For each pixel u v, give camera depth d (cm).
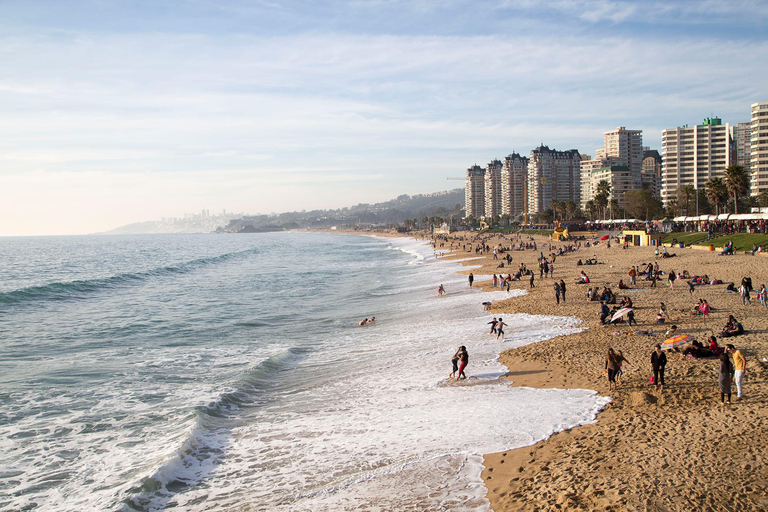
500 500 1134
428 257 10488
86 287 5875
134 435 1681
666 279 4406
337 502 1203
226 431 1708
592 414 1562
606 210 18450
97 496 1289
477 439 1464
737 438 1267
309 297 5125
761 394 1543
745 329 2380
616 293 3788
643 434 1362
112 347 2970
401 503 1170
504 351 2425
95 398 2055
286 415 1833
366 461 1402
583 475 1175
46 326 3625
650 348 2239
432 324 3309
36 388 2189
